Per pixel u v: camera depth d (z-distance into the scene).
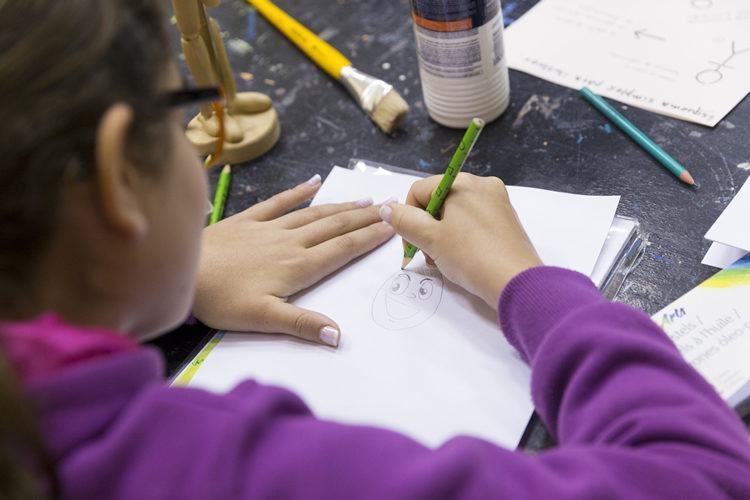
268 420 0.39
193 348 0.64
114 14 0.37
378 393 0.56
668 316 0.56
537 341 0.51
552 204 0.66
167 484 0.36
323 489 0.37
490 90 0.75
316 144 0.81
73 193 0.35
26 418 0.33
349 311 0.63
